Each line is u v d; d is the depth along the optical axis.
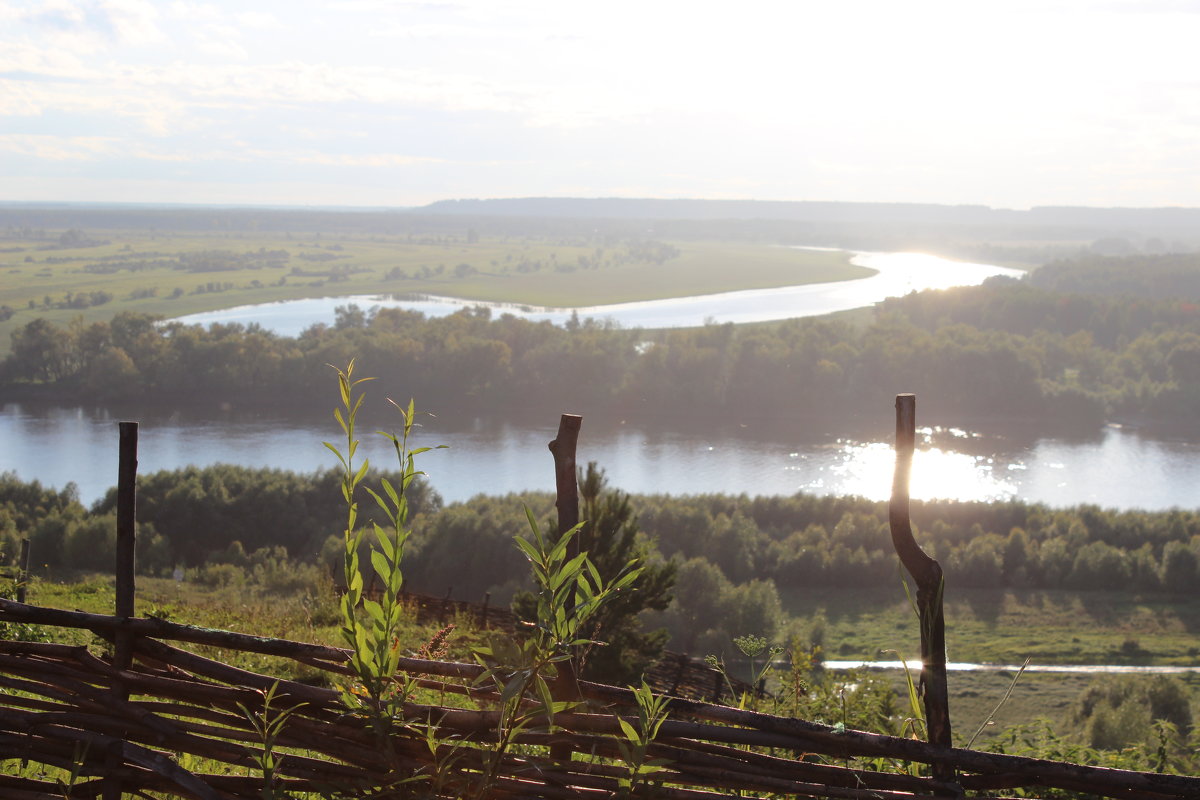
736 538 64.06
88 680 3.02
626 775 2.69
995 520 72.06
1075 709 35.41
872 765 3.47
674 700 2.77
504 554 54.66
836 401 121.12
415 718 2.71
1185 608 59.62
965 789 2.73
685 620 47.59
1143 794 2.66
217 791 2.91
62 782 3.04
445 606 16.53
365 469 2.50
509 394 120.12
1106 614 58.72
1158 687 36.41
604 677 9.35
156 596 20.58
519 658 2.40
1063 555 64.62
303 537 63.81
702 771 2.75
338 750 2.78
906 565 2.74
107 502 61.34
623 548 9.95
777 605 50.03
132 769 2.94
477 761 2.65
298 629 11.75
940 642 2.72
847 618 56.25
